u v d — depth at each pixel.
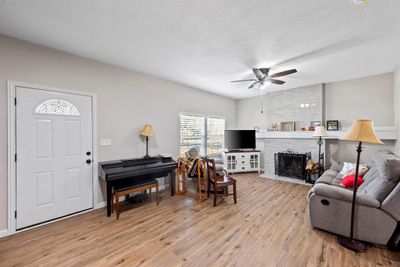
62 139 2.66
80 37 2.29
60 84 2.64
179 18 1.90
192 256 1.84
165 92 4.10
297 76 3.89
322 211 2.19
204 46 2.51
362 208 1.95
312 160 4.51
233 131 5.60
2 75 2.21
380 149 3.73
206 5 1.70
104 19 1.91
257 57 2.87
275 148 5.22
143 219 2.61
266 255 1.84
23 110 2.35
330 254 1.84
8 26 2.03
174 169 3.57
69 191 2.73
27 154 2.38
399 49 2.60
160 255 1.85
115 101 3.25
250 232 2.26
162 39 2.33
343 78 4.05
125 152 3.39
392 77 3.65
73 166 2.77
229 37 2.28
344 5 1.69
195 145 4.94
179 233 2.25
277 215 2.71
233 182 3.20
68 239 2.13
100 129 3.06
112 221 2.56
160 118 4.00
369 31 2.13
